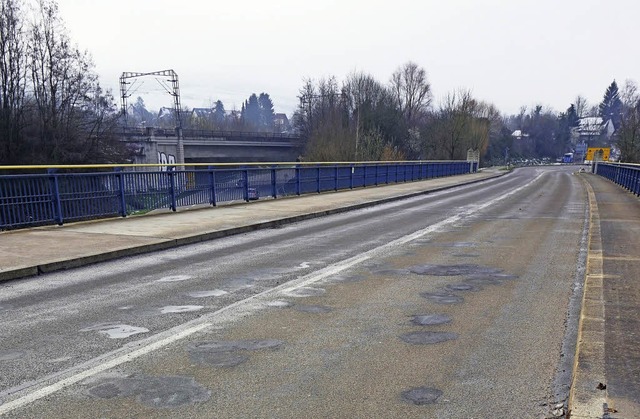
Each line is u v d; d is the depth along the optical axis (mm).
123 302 5988
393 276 7191
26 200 11148
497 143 109812
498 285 6609
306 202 18562
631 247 8344
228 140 65188
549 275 7160
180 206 15211
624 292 5512
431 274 7293
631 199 19328
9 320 5332
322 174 23609
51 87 38156
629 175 24953
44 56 37906
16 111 36594
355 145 57469
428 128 78375
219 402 3410
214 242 10641
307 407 3336
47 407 3361
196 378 3801
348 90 72688
